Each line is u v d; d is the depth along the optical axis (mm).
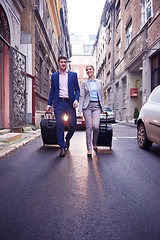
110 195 2283
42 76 13289
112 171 3217
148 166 3531
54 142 5246
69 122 4477
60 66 4238
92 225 1679
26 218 1786
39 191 2387
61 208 1969
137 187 2537
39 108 12344
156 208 1981
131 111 17641
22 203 2074
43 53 13250
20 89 7863
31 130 9047
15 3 8055
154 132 4336
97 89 4340
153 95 4953
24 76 8320
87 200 2150
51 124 5117
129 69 17312
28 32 10070
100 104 4355
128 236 1535
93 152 4777
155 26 11555
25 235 1542
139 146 5305
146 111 4832
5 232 1579
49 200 2146
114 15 23891
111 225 1680
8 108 6996
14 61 7148
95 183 2666
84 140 6891
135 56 14570
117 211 1915
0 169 3299
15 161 3826
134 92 17375
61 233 1568
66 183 2658
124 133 9133
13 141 5688
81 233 1568
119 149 5172
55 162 3762
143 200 2160
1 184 2617
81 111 4242
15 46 8172
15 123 7316
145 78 13102
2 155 4078
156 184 2652
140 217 1810
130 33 17484
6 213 1873
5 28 7328
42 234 1555
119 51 22000
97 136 4625
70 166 3492
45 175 2990
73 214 1855
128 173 3119
